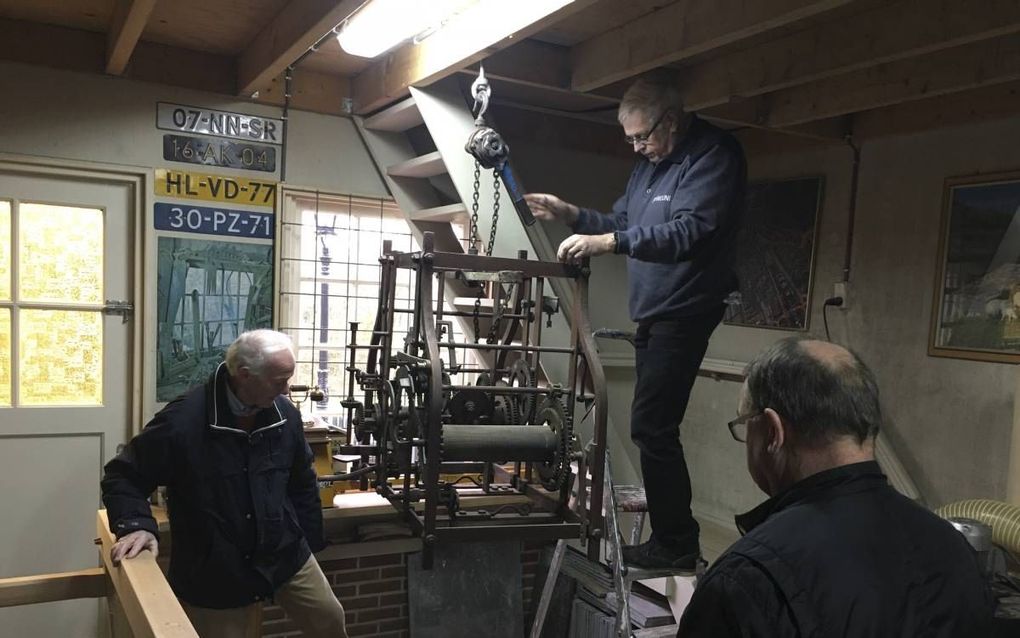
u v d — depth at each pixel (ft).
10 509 9.93
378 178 11.84
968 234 10.14
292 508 7.26
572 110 13.25
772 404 3.83
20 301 9.86
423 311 5.90
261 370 6.51
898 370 11.00
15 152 9.47
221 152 10.69
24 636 10.16
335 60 10.59
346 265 11.85
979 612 3.46
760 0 7.04
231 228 10.84
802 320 12.38
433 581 10.57
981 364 9.99
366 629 10.48
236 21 9.13
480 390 6.05
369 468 6.82
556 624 10.78
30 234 9.90
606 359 13.98
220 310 10.84
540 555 11.61
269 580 6.90
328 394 11.76
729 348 13.67
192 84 10.46
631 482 9.59
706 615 3.43
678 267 7.32
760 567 3.36
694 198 7.02
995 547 8.29
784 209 12.75
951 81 8.79
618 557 7.82
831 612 3.22
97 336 10.33
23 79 9.47
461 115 9.77
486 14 7.75
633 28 8.63
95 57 9.84
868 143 11.50
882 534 3.48
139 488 6.53
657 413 7.55
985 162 10.03
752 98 10.91
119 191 10.28
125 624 6.35
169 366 10.53
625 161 14.17
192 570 6.73
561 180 13.51
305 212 11.48
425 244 5.99
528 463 6.98
